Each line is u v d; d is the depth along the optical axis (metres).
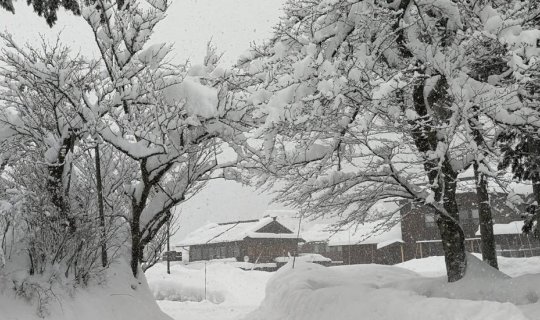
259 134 8.51
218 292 30.17
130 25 11.56
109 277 11.21
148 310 11.59
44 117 11.59
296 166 10.12
